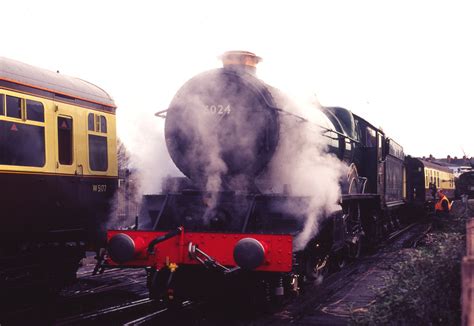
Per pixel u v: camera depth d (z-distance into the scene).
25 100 7.75
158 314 7.36
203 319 7.09
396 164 16.94
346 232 9.88
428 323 5.16
